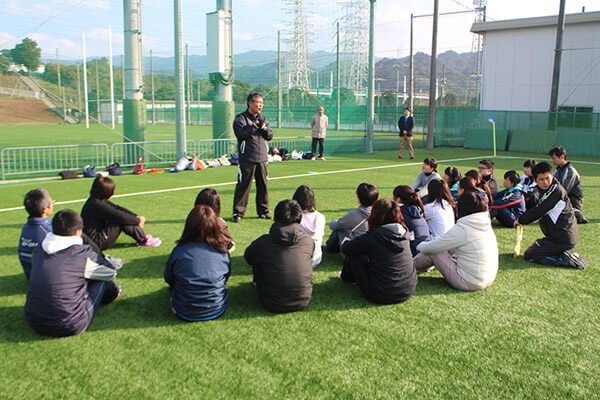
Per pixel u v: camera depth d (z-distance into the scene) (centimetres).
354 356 315
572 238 500
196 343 330
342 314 381
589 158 1825
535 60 2491
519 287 447
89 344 327
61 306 324
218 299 365
